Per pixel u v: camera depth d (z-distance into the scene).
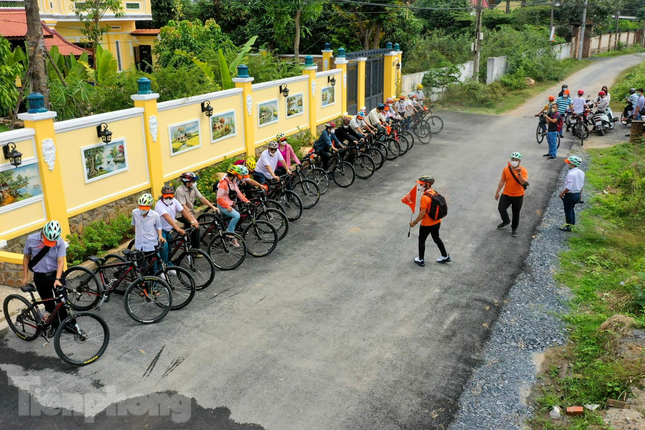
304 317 8.04
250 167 10.79
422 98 19.84
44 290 7.14
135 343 7.36
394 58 23.34
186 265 9.55
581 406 6.20
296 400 6.25
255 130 14.73
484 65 32.31
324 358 7.05
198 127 12.58
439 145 19.08
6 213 8.47
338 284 9.09
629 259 10.19
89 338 7.26
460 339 7.55
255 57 17.84
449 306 8.41
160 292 8.04
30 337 7.38
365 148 15.67
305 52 28.44
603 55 50.31
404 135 18.25
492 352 7.27
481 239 11.02
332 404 6.19
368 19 26.95
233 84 15.80
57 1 21.97
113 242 9.88
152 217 8.01
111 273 9.37
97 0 20.12
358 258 10.10
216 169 13.11
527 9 48.22
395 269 9.66
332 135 14.30
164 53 20.20
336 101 19.28
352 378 6.66
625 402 6.16
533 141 19.66
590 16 48.09
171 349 7.22
